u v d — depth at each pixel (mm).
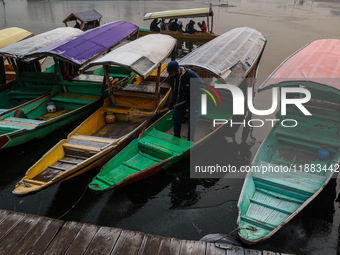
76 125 8133
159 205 5527
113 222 5137
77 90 8461
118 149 6270
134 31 10500
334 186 6051
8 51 7969
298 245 4656
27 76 8719
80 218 5211
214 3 36219
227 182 6176
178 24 18406
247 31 10156
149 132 6719
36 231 3902
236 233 4844
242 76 7328
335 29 19734
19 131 6336
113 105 7816
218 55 7594
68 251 3621
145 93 7727
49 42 8898
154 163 6070
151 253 3594
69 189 5844
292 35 17906
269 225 4219
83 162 5328
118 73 10320
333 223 5098
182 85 5969
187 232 4938
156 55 7387
